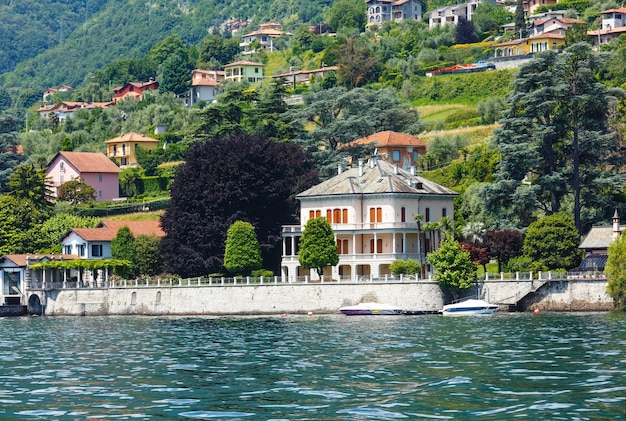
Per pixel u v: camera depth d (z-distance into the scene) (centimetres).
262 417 12988
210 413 13300
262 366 17200
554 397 13738
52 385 15662
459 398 13900
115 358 18800
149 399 14338
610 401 13362
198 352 19375
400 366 16800
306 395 14375
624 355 17312
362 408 13375
